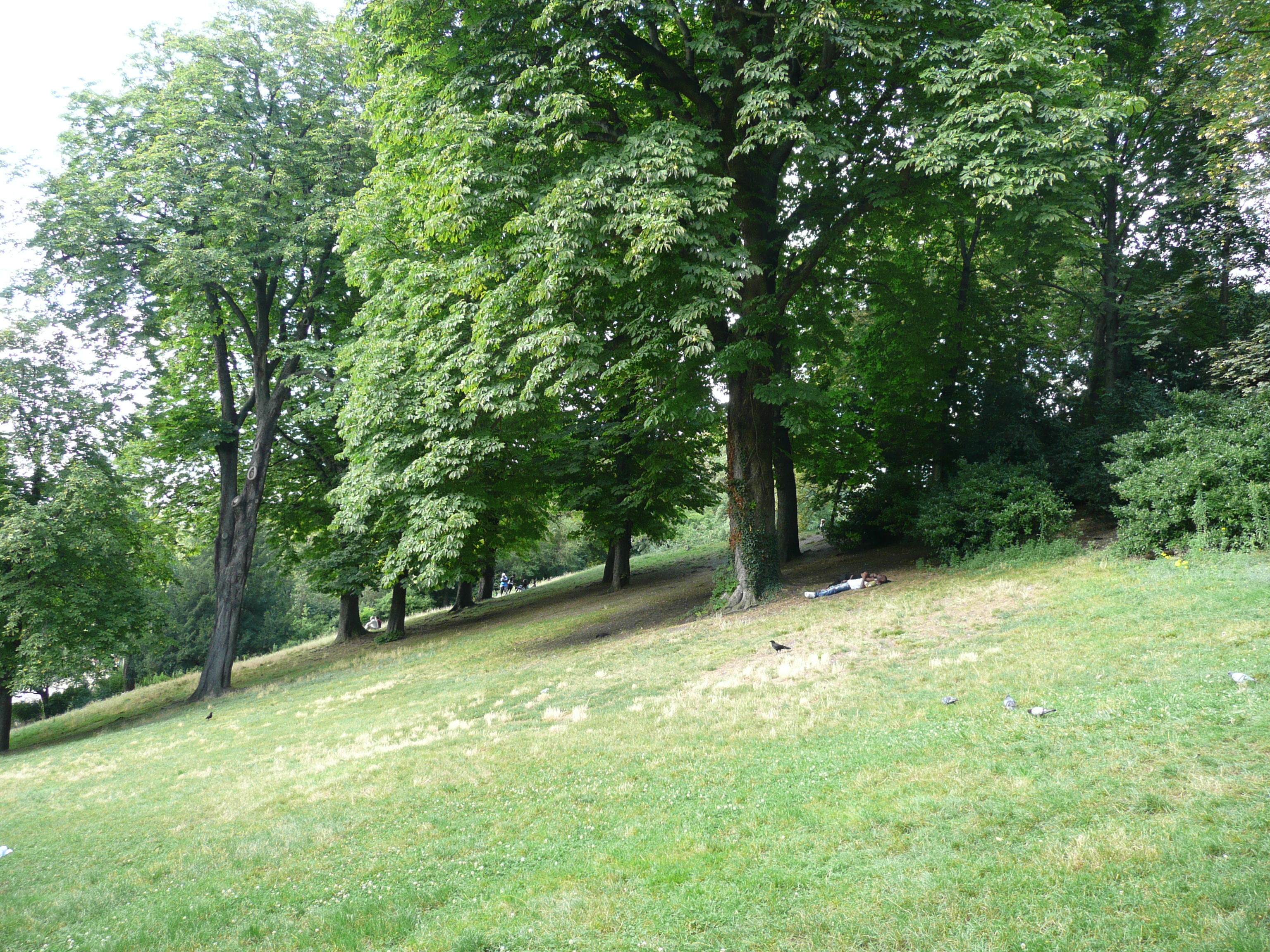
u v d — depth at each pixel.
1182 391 17.28
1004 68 12.41
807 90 14.88
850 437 24.58
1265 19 12.88
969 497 16.34
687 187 13.34
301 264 25.95
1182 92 14.17
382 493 18.81
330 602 66.88
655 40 16.38
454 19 15.57
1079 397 20.19
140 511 30.03
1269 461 11.55
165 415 28.22
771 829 6.31
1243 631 8.39
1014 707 7.87
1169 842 4.77
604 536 29.56
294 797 10.22
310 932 5.87
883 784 6.72
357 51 17.56
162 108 24.12
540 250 13.76
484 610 35.53
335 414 26.97
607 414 22.12
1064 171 12.66
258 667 33.53
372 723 14.94
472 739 11.50
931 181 15.62
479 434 17.19
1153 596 10.53
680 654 14.48
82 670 24.28
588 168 13.62
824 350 21.03
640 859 6.15
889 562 19.92
